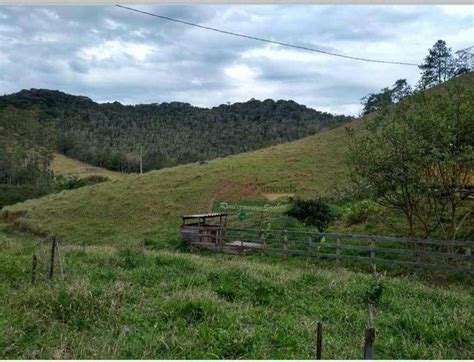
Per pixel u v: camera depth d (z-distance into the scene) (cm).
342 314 845
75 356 593
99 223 3167
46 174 8038
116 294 831
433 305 961
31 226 3288
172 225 2914
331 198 2794
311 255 1789
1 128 10412
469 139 1466
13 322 698
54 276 966
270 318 793
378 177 1593
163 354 620
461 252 1585
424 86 1653
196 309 773
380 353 692
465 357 690
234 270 1119
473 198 1769
